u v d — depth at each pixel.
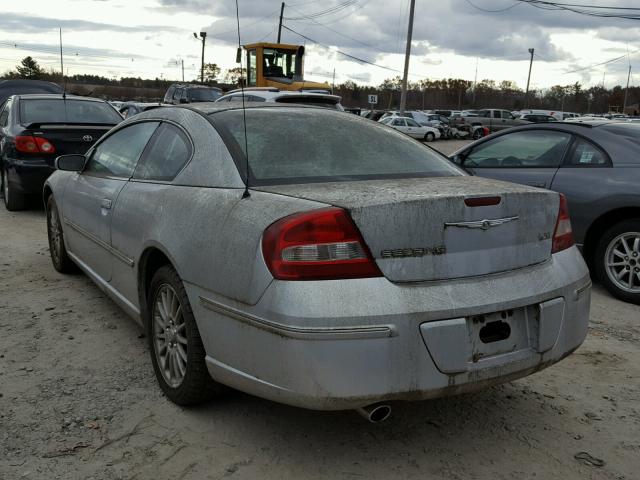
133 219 3.65
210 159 3.26
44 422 3.14
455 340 2.59
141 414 3.24
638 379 3.80
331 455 2.91
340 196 2.72
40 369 3.74
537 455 2.94
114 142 4.53
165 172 3.60
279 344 2.53
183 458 2.86
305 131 3.50
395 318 2.49
